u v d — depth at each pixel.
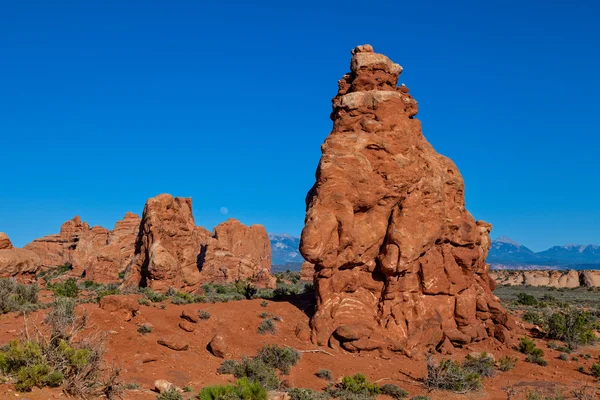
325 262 27.31
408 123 31.84
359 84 31.64
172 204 46.94
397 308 27.83
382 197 28.84
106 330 23.28
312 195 30.98
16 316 24.91
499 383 23.08
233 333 26.06
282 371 21.91
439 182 30.38
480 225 35.75
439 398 20.11
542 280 125.44
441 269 29.28
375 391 19.92
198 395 16.02
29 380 13.27
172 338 23.02
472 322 29.84
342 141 29.75
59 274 92.31
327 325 26.59
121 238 86.00
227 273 74.75
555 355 28.72
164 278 41.50
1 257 40.09
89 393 14.41
